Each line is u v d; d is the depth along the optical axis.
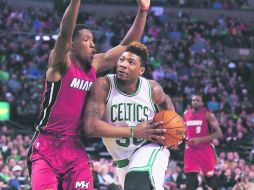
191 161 11.89
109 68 6.22
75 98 5.59
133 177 5.75
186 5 31.27
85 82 5.61
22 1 29.11
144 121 5.80
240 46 28.88
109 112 5.78
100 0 30.34
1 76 21.22
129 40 6.36
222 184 15.23
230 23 29.94
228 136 20.12
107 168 13.54
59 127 5.63
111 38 25.98
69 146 5.67
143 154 5.82
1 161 13.45
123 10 30.41
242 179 15.03
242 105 23.80
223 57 27.59
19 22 26.09
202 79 24.70
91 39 5.67
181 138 5.73
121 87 5.78
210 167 11.86
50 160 5.58
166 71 24.30
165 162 5.90
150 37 27.73
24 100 19.89
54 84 5.51
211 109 22.38
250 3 31.92
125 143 5.87
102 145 18.30
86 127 5.63
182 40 27.59
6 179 13.05
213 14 31.28
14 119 19.20
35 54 23.22
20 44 23.86
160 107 6.04
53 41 19.14
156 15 29.83
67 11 5.27
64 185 5.66
